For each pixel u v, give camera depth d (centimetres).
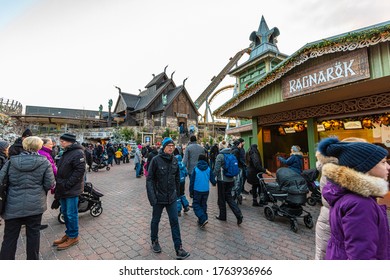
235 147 611
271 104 686
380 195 117
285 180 409
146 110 3838
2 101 4462
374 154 121
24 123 3772
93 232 398
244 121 1555
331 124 762
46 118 3850
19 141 422
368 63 432
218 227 420
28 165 254
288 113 800
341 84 476
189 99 4162
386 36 389
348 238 114
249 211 521
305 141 1159
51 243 355
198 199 418
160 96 4044
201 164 427
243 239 365
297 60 548
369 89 516
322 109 681
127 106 4103
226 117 934
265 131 993
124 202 612
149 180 315
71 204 344
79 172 337
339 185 129
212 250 328
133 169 1397
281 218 470
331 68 496
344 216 120
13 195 248
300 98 607
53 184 276
